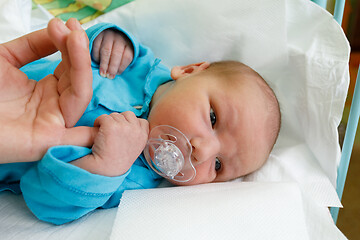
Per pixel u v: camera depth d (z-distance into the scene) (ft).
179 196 2.48
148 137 2.84
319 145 3.56
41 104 2.26
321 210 2.68
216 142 2.81
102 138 2.24
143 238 2.09
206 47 3.90
